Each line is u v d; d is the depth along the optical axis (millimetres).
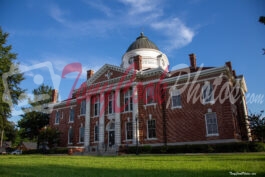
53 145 48781
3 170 11312
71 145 46156
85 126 40719
